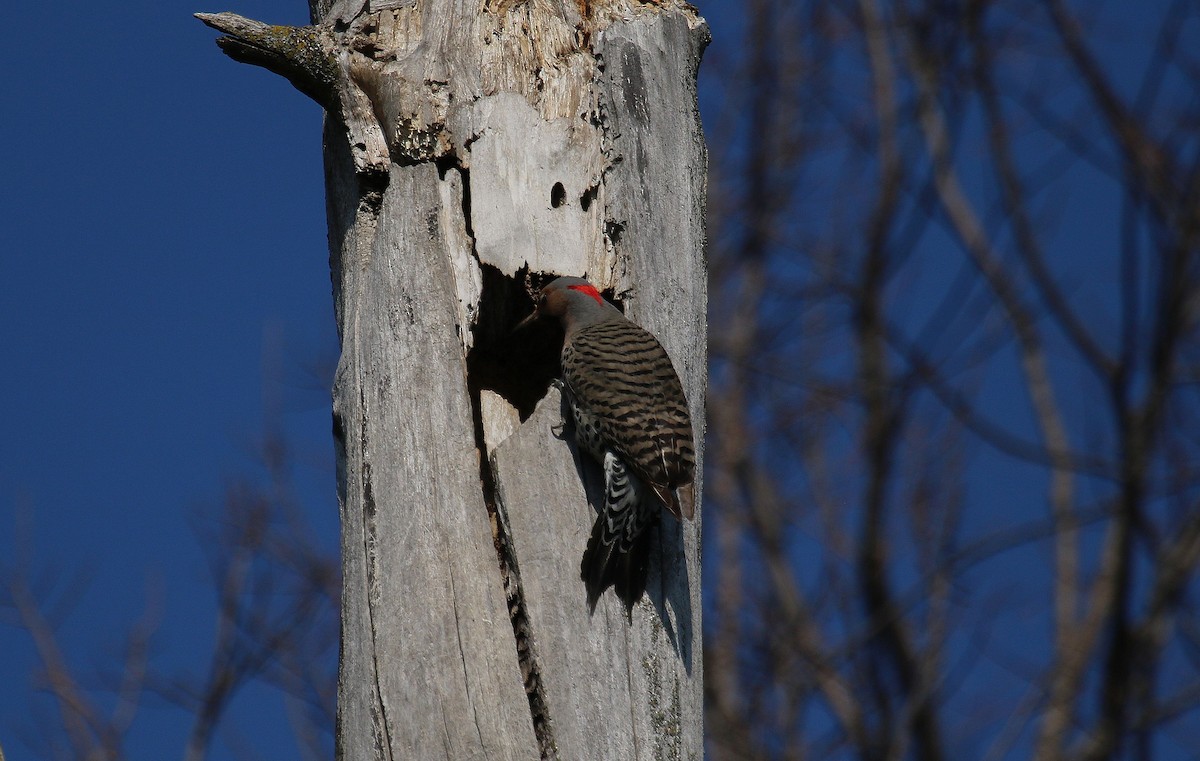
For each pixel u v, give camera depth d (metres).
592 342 9.38
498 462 9.02
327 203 10.88
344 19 10.49
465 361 9.52
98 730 17.17
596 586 8.67
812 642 23.34
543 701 8.37
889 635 22.67
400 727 8.36
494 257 9.77
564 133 10.14
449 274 9.57
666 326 10.05
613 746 8.27
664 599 8.92
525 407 10.68
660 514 9.22
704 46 11.35
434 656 8.43
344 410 9.66
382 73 10.05
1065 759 21.08
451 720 8.27
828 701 22.36
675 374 9.52
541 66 10.32
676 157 10.48
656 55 10.62
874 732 21.98
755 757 21.44
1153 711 20.83
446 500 8.86
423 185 9.84
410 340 9.37
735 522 24.83
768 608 23.70
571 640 8.50
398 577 8.76
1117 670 21.27
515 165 9.98
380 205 10.17
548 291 9.77
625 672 8.50
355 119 10.14
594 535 8.86
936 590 20.81
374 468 9.14
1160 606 21.53
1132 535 21.80
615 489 8.97
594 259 10.07
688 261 10.32
